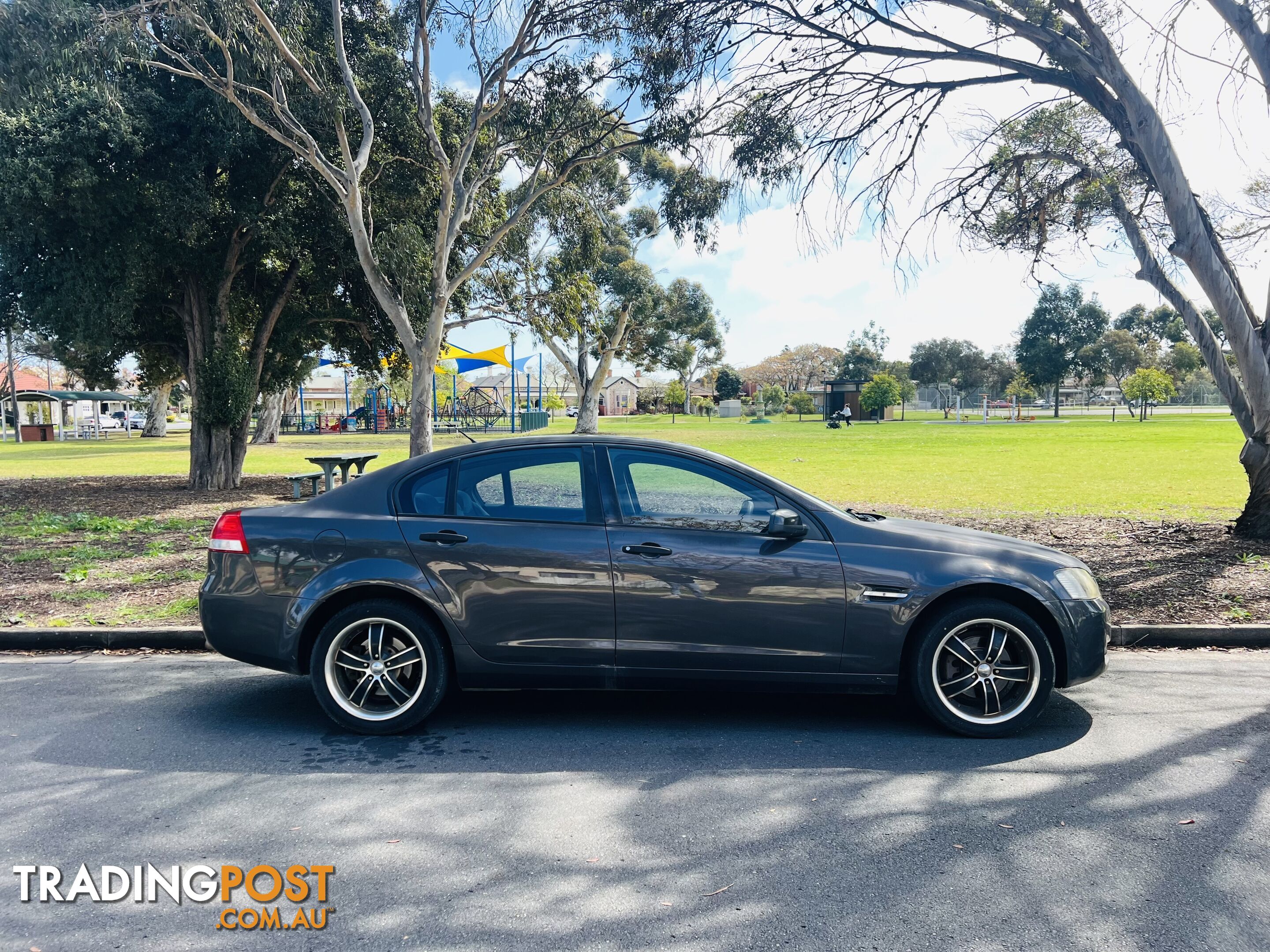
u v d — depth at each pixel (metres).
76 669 5.87
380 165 16.89
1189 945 2.56
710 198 14.44
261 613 4.49
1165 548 9.76
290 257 18.73
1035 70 9.35
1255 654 6.21
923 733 4.52
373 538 4.48
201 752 4.25
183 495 17.48
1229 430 40.94
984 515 12.76
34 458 31.30
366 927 2.68
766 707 4.99
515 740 4.44
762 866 3.06
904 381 90.12
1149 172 9.46
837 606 4.38
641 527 4.49
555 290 18.86
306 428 64.12
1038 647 4.38
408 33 14.30
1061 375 71.69
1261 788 3.75
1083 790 3.74
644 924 2.69
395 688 4.52
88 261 15.58
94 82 12.75
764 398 88.75
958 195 11.65
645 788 3.79
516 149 16.03
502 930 2.65
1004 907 2.78
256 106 14.77
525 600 4.41
